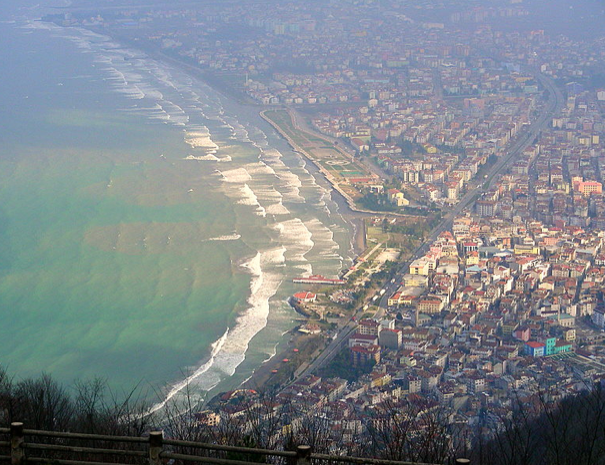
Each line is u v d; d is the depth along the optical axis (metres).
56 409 56.47
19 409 49.31
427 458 43.47
